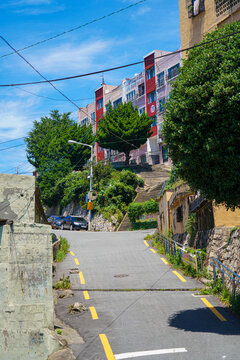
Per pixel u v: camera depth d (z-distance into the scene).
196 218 22.59
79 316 12.70
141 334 10.60
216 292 14.62
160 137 58.00
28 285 9.86
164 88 58.06
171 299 14.16
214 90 10.94
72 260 23.33
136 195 51.34
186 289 15.55
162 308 13.05
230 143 10.84
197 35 27.25
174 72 56.28
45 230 10.45
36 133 73.06
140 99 63.78
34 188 13.44
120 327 11.32
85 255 24.84
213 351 9.08
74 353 9.48
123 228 45.94
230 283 14.48
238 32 10.86
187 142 11.71
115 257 23.59
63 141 62.06
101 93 75.69
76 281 17.89
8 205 12.99
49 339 9.41
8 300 9.51
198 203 20.22
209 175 11.57
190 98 11.42
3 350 9.27
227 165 10.97
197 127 11.24
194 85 11.81
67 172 61.09
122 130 54.28
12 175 13.24
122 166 59.56
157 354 9.10
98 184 52.03
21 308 9.48
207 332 10.46
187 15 28.05
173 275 18.17
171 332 10.63
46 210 66.69
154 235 30.42
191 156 11.52
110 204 49.28
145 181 54.84
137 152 63.00
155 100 60.09
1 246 9.81
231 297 12.93
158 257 22.92
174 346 9.56
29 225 10.17
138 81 64.12
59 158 61.78
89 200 45.41
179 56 55.53
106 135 55.66
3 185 13.10
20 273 9.81
